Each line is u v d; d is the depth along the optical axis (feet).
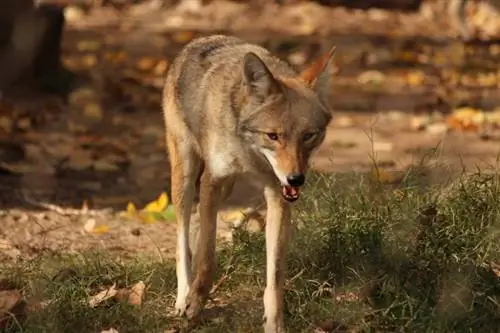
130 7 99.86
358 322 30.71
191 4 99.25
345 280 32.58
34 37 64.23
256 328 30.81
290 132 29.63
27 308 31.04
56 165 50.55
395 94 69.05
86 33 87.35
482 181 36.63
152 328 30.68
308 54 80.53
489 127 60.18
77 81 67.82
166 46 82.79
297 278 32.63
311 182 37.22
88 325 30.71
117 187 48.06
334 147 54.90
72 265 34.30
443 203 35.60
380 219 34.58
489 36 88.89
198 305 31.17
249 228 37.04
